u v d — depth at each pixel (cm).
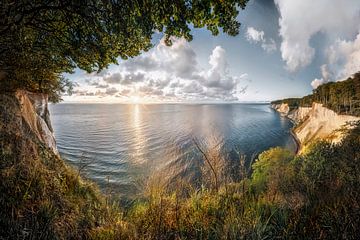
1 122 426
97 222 380
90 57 482
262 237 236
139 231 296
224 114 17075
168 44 376
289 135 7769
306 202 319
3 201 269
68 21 371
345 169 418
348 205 258
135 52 464
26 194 300
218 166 391
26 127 562
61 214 334
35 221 273
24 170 351
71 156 3681
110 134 6925
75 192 496
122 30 341
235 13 316
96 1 307
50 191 364
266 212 301
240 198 375
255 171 1255
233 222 264
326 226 228
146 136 5834
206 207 348
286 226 256
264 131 8244
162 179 387
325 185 396
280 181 479
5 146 369
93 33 376
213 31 341
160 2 301
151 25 340
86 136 6506
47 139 1005
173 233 285
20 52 395
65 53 471
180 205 341
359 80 5628
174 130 6075
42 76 695
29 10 314
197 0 301
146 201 380
